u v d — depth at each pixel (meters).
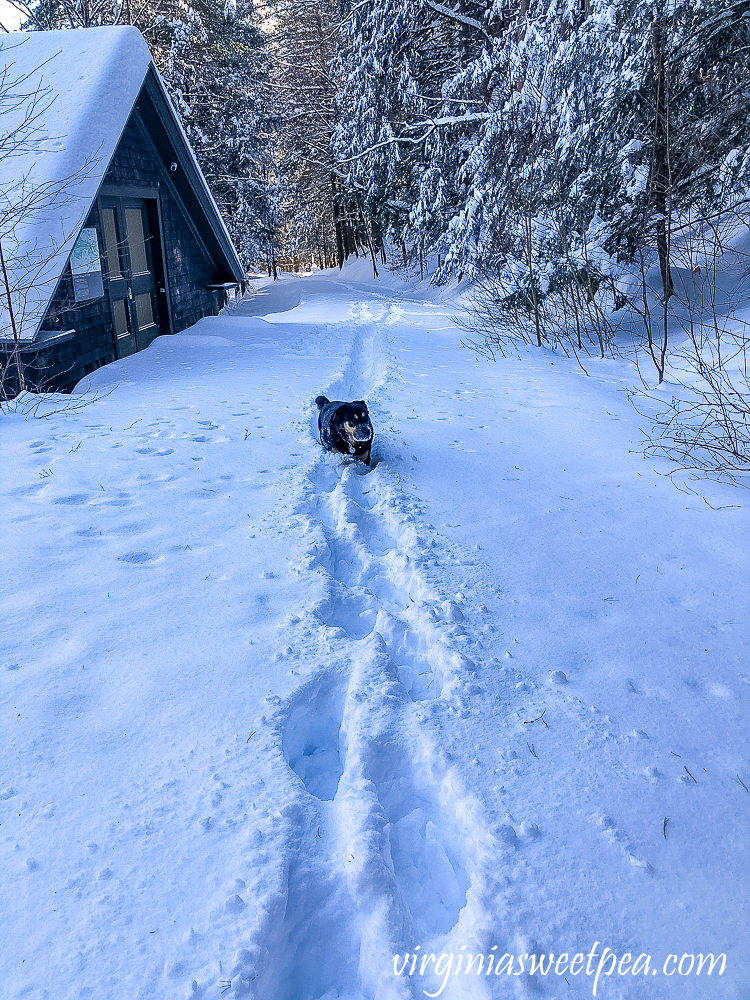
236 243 32.62
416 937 2.26
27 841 2.40
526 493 5.54
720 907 2.23
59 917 2.14
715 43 10.73
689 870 2.35
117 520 4.94
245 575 4.23
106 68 10.02
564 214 12.47
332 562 4.65
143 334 13.00
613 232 11.55
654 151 10.52
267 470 5.98
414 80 23.42
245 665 3.37
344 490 5.71
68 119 9.42
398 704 3.13
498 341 12.80
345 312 20.12
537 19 15.50
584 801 2.61
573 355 11.74
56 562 4.33
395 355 11.84
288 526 4.90
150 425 7.12
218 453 6.34
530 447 6.69
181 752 2.82
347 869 2.33
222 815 2.52
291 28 37.50
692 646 3.55
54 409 7.68
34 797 2.58
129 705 3.09
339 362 11.04
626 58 11.21
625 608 3.91
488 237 16.62
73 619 3.74
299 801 2.60
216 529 4.85
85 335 10.34
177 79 26.38
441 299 23.53
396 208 27.47
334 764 3.11
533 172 13.45
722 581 4.16
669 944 2.12
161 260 13.58
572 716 3.06
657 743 2.91
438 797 2.77
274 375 9.88
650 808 2.59
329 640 3.59
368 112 25.70
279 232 43.66
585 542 4.68
